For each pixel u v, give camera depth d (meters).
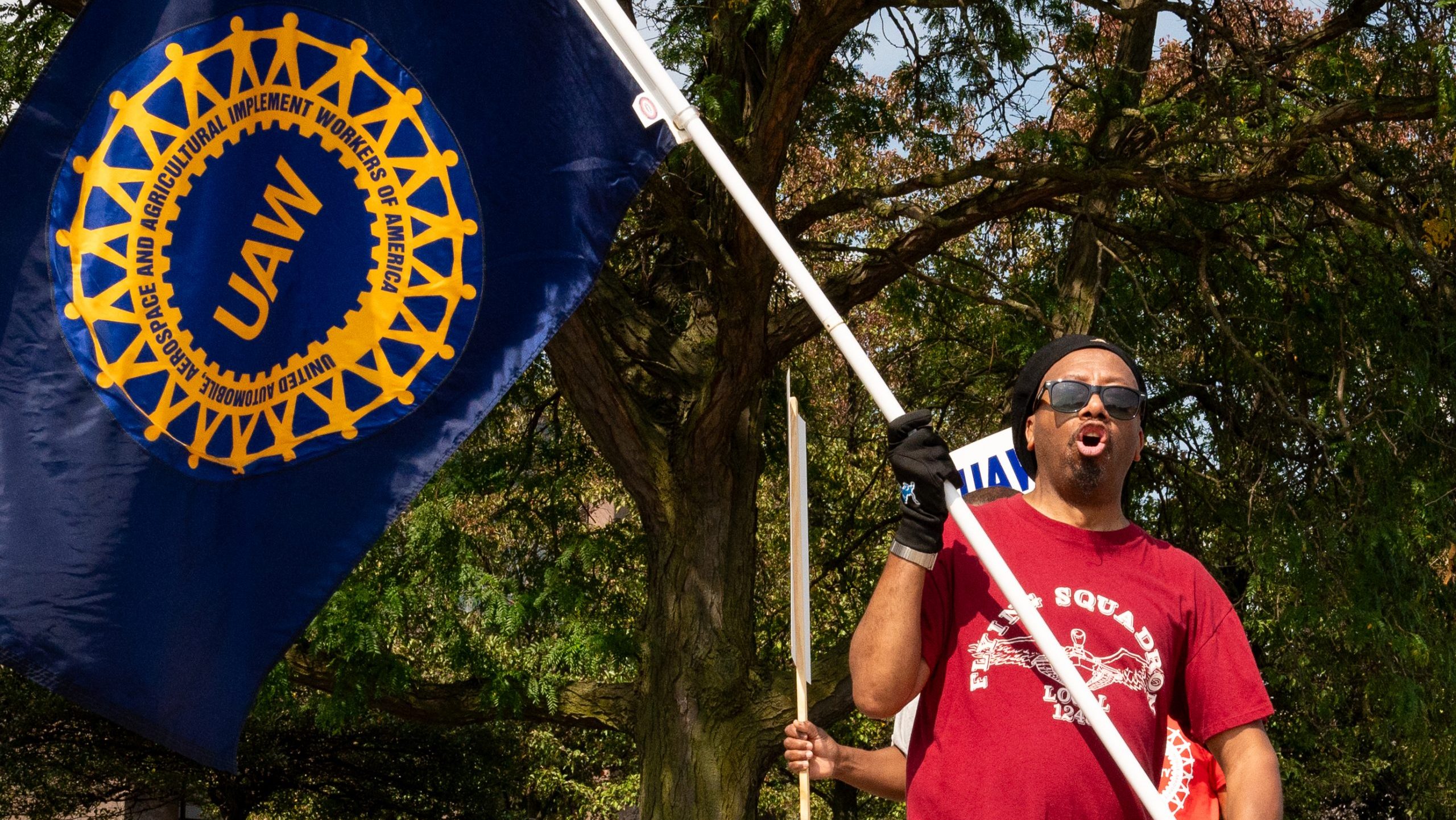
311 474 4.23
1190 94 11.92
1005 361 14.38
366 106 4.34
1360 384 12.28
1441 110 10.16
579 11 4.33
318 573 4.18
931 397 15.35
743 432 12.69
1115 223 12.91
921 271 13.31
